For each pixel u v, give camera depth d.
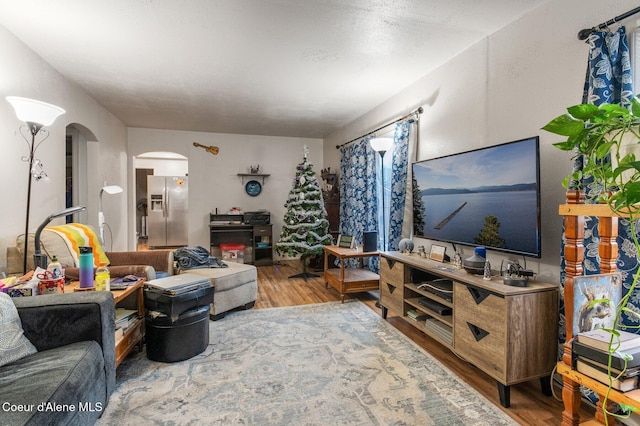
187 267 3.44
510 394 1.93
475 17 2.34
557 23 2.09
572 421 1.34
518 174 2.12
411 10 2.25
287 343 2.60
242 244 6.02
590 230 1.80
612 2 1.80
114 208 4.88
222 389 1.96
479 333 2.00
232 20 2.36
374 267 4.27
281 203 6.48
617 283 1.38
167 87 3.70
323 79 3.49
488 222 2.36
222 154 6.16
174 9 2.22
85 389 1.38
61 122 3.25
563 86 2.05
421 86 3.44
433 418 1.70
